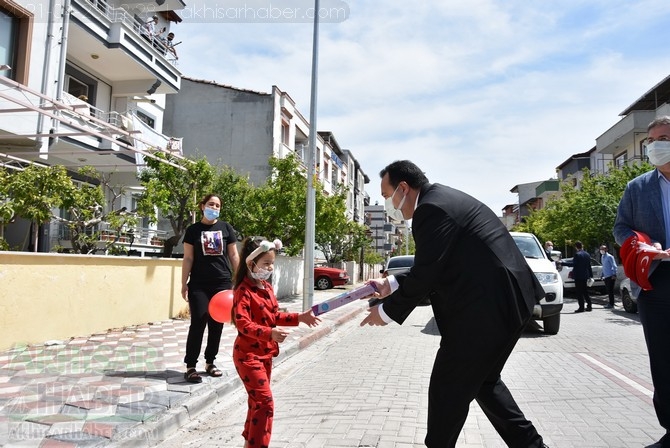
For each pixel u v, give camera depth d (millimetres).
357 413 4902
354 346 9125
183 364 6625
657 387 3596
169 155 12938
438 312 2932
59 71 12414
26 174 9672
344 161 47719
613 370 6797
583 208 21234
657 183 3766
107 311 9156
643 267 3473
